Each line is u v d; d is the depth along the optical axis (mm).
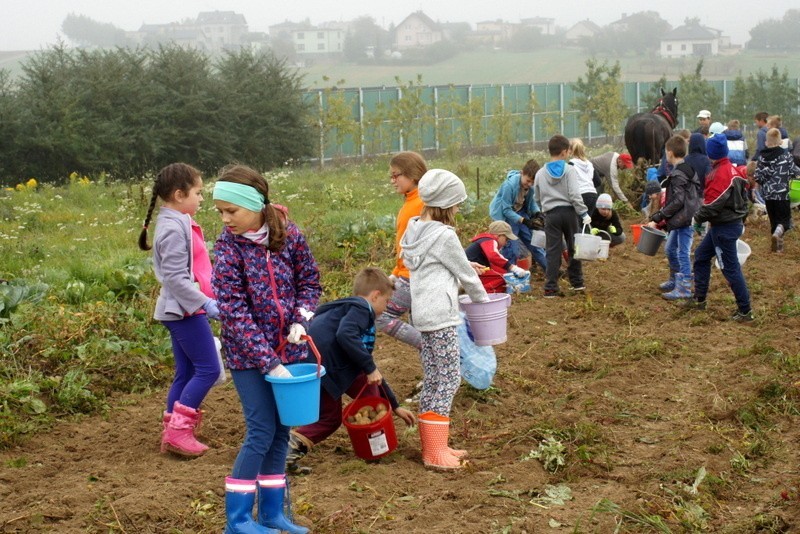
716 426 6363
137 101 22969
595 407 6742
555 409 6738
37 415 6477
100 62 23219
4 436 5949
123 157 22531
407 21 156000
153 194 5629
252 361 4387
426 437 5613
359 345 5309
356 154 27828
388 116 28281
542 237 10477
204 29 175000
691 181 9781
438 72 128625
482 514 4941
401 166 6504
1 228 13680
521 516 4926
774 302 9922
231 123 24422
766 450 5922
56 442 6109
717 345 8484
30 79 22422
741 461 5684
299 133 26016
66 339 7727
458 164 23969
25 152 21531
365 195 17781
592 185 11148
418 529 4758
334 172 23297
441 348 5656
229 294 4398
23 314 8328
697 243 13539
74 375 6969
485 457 5828
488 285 7789
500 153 30406
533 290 10633
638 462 5723
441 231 5652
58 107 21469
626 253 12867
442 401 5637
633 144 16016
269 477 4609
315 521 4867
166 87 23672
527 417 6602
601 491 5289
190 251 5582
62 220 14750
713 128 15688
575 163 11062
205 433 6230
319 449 5957
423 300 5664
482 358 6598
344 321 5348
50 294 9406
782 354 7773
